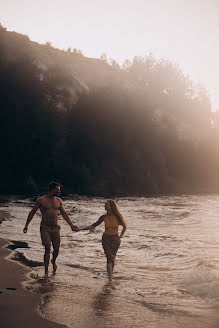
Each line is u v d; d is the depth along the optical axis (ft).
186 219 51.44
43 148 122.72
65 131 136.77
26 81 125.59
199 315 15.06
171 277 21.01
